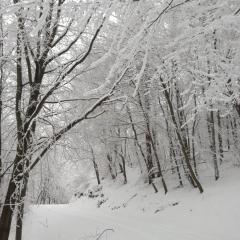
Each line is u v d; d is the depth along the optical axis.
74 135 10.66
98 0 4.29
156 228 13.01
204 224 11.94
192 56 5.57
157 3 4.45
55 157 9.88
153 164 18.34
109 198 20.92
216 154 14.70
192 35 5.02
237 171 14.70
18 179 8.45
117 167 24.66
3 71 9.29
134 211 16.56
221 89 5.13
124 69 4.75
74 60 8.77
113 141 18.52
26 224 16.25
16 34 8.10
